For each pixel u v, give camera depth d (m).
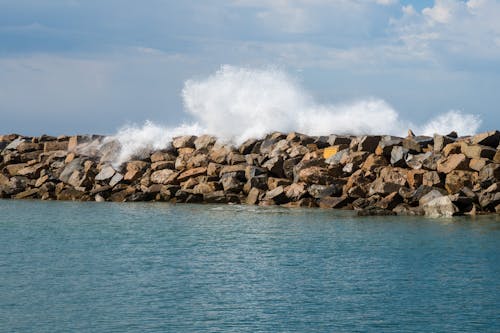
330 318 26.88
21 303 28.70
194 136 65.38
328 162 56.03
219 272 33.91
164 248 39.44
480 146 51.62
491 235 41.91
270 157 58.62
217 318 26.86
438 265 34.94
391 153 54.81
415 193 51.09
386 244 39.88
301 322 26.44
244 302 28.94
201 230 44.75
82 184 62.53
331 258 36.62
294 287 31.19
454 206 48.97
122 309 27.91
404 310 27.86
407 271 33.84
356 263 35.53
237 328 25.73
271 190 56.19
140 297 29.61
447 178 50.91
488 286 31.19
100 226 46.72
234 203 56.56
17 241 41.75
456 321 26.53
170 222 47.91
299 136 61.16
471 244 39.44
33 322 26.34
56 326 25.89
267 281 32.19
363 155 55.38
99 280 32.38
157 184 59.94
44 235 43.62
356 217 49.12
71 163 64.69
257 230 44.53
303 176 55.03
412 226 45.34
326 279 32.53
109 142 65.69
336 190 54.09
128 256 37.44
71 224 47.69
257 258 36.84
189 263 35.78
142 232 44.34
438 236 41.84
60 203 59.16
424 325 26.11
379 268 34.50
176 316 27.06
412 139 56.06
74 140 68.38
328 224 46.38
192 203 57.28
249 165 58.44
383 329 25.69
